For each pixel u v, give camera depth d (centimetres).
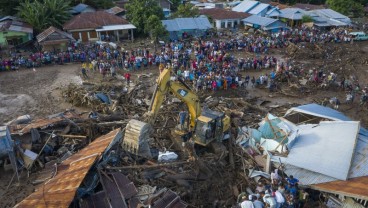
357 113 2898
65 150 2009
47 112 2784
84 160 1662
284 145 1878
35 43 4712
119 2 7431
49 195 1400
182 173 1752
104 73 3703
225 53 4378
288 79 3578
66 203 1305
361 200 1534
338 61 4441
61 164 1762
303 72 3838
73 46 4644
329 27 6462
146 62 4028
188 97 1967
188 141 2027
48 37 4503
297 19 6544
